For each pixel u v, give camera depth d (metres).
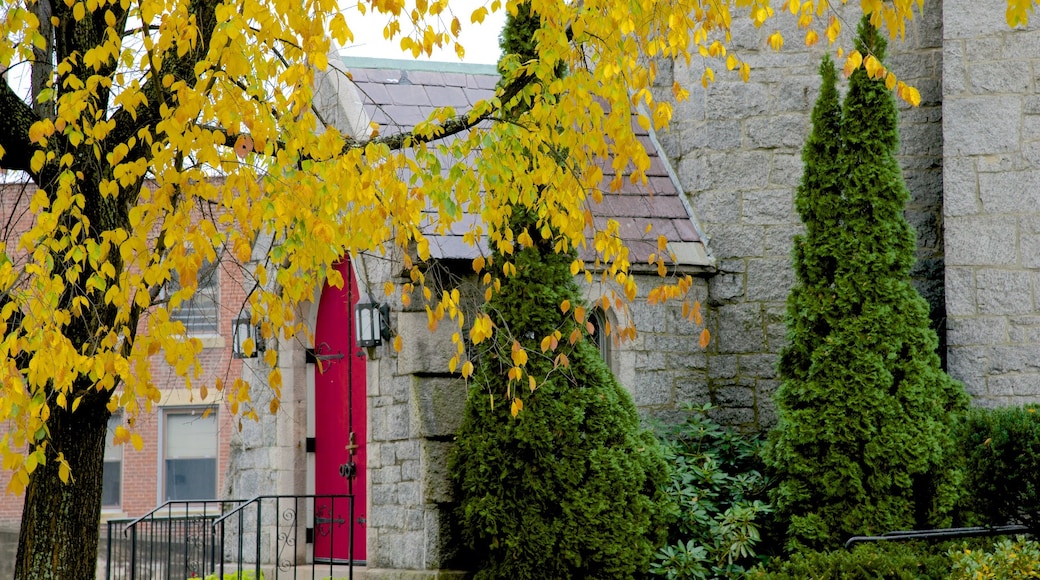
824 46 13.07
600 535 10.89
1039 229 11.76
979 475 9.16
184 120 6.76
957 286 11.91
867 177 11.71
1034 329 11.69
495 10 7.42
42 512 8.14
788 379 11.91
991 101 11.95
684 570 11.03
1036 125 11.85
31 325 6.87
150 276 7.06
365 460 12.62
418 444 11.48
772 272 12.92
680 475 11.83
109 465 25.11
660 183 13.40
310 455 13.33
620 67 7.66
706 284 13.09
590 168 8.02
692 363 12.90
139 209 6.98
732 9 13.25
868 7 6.80
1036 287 11.73
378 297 12.15
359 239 7.68
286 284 7.67
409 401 11.64
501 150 8.02
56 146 7.78
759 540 11.27
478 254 11.53
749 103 13.16
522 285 11.27
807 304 11.80
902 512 11.27
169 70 8.04
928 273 12.65
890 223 11.70
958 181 11.97
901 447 11.27
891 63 12.90
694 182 13.31
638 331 12.59
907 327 11.58
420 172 7.91
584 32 7.83
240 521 11.40
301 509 13.19
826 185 11.84
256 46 6.93
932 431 11.39
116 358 7.03
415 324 11.63
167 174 6.93
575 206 8.20
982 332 11.80
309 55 6.83
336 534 12.94
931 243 12.69
